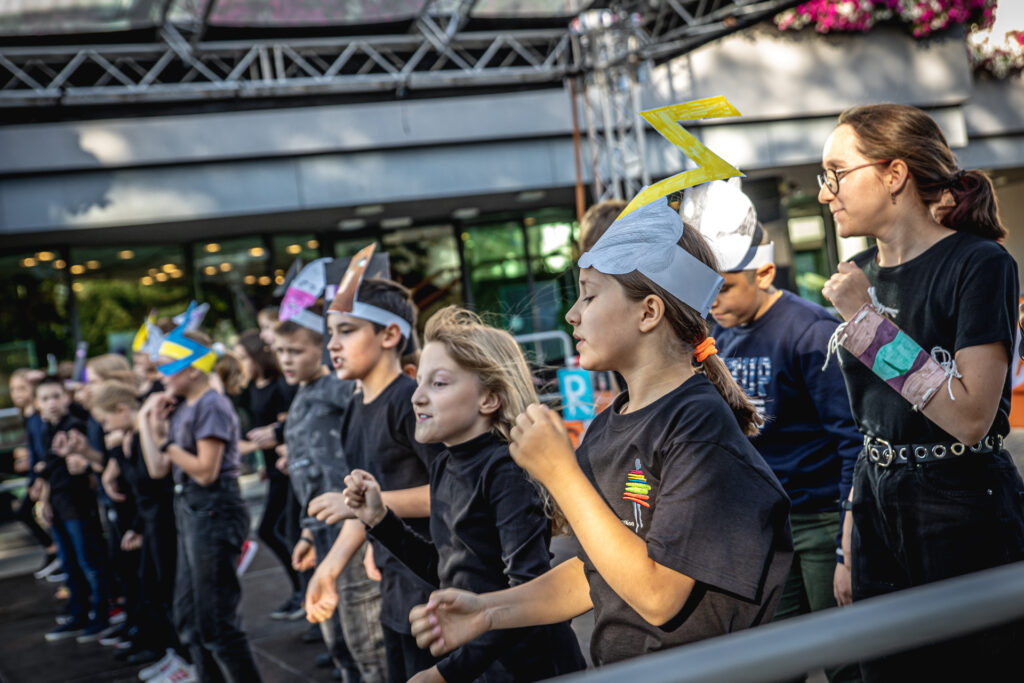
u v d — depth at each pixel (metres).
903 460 1.98
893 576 2.08
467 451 2.20
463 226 12.87
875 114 2.03
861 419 2.09
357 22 9.38
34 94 9.01
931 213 2.01
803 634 0.59
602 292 1.56
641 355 1.55
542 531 2.06
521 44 10.42
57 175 9.73
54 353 10.93
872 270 2.11
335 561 2.67
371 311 2.92
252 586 6.94
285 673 4.76
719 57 11.09
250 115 10.16
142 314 11.42
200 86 9.46
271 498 5.85
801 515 2.76
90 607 6.82
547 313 12.87
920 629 0.61
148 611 5.53
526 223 13.01
